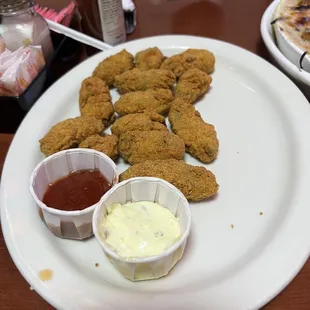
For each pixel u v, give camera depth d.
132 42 0.34
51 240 0.22
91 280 0.20
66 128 0.26
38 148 0.27
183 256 0.21
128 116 0.27
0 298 0.21
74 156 0.24
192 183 0.23
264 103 0.29
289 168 0.25
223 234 0.22
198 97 0.30
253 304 0.19
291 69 0.29
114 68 0.31
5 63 0.28
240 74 0.31
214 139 0.26
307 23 0.30
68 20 0.35
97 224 0.20
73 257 0.22
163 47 0.34
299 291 0.20
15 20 0.30
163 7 0.39
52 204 0.22
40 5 0.39
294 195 0.23
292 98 0.28
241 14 0.38
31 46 0.30
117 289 0.20
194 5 0.39
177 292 0.20
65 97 0.30
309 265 0.21
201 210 0.23
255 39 0.35
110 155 0.25
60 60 0.35
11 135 0.29
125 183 0.21
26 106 0.29
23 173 0.25
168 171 0.23
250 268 0.20
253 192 0.24
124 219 0.20
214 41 0.33
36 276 0.20
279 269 0.20
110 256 0.19
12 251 0.21
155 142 0.25
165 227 0.20
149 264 0.19
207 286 0.20
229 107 0.29
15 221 0.22
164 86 0.30
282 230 0.21
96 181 0.23
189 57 0.31
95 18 0.34
